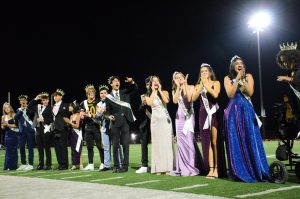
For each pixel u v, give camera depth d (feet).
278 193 16.99
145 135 27.66
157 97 25.82
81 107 30.68
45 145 31.76
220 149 22.57
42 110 31.89
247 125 20.93
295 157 20.42
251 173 20.57
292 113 20.25
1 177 26.94
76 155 30.91
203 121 23.11
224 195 17.04
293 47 20.67
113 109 27.78
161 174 25.26
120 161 29.50
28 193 19.48
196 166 24.29
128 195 17.79
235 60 21.79
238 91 21.57
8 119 33.73
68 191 19.60
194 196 16.93
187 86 24.25
